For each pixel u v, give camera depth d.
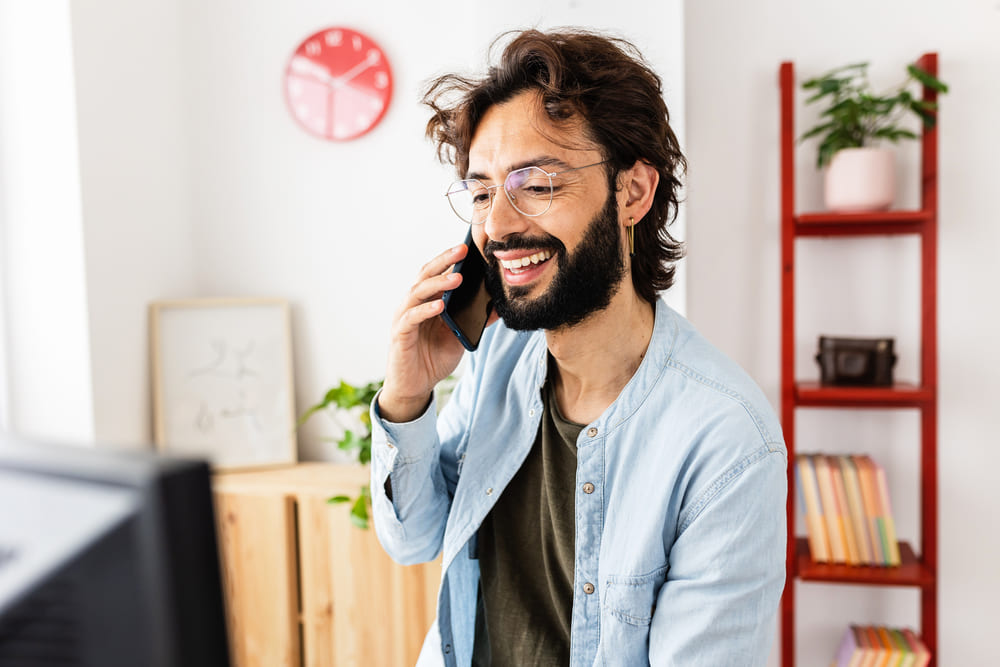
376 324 2.40
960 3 2.04
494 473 1.09
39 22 2.00
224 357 2.33
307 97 2.38
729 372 0.96
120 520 0.25
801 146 2.13
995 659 2.11
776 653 2.18
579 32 1.04
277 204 2.45
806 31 2.11
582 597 0.98
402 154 2.35
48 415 2.08
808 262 2.16
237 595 2.11
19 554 0.26
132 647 0.25
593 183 0.94
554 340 0.99
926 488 2.02
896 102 1.92
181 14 2.43
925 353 2.02
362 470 2.29
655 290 1.08
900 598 2.16
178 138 2.41
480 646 1.17
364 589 2.02
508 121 0.94
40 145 2.03
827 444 2.18
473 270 1.10
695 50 2.15
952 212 2.07
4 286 2.07
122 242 2.17
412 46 2.32
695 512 0.90
